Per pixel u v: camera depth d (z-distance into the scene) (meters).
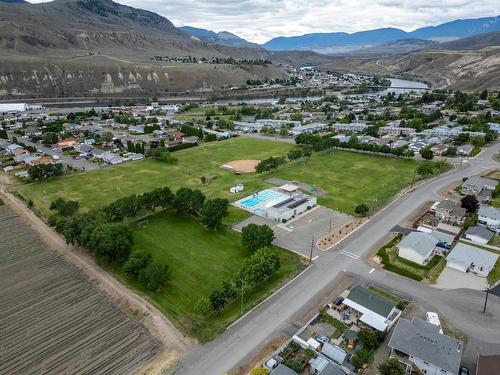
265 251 74.69
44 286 73.56
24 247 88.75
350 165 146.62
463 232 91.88
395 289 70.50
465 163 145.25
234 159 159.38
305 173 138.12
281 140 194.12
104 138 189.88
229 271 76.88
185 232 93.50
